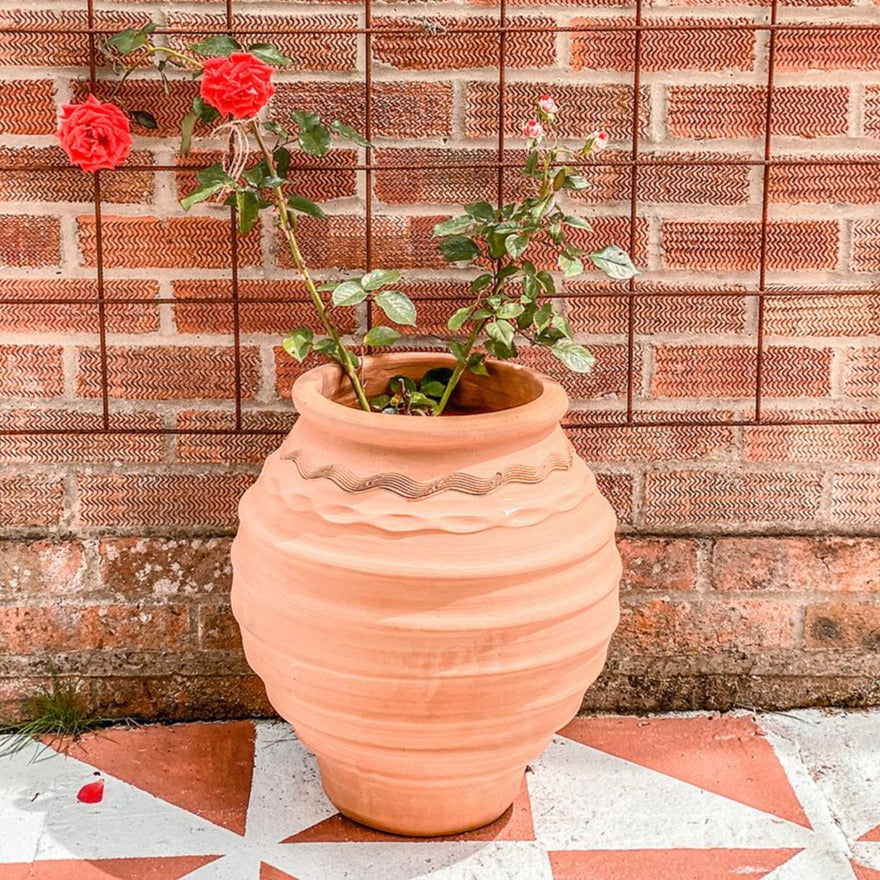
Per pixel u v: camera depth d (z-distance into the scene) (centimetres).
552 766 187
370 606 147
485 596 147
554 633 151
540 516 151
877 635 202
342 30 177
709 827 173
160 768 186
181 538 195
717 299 190
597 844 169
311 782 183
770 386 194
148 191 184
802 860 166
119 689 199
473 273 189
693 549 198
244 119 165
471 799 168
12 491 193
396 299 162
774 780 184
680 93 183
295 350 166
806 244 189
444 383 179
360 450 153
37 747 192
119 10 178
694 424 194
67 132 162
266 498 160
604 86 182
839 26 180
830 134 185
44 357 189
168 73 179
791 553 199
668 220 188
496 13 180
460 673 148
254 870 163
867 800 180
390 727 152
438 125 183
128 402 192
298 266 174
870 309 191
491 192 186
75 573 195
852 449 196
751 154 186
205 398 192
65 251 186
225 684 200
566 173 162
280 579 153
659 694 203
